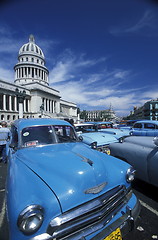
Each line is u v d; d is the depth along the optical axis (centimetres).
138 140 328
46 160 178
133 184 331
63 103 7588
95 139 472
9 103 4494
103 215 150
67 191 135
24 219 111
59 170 157
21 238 112
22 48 6500
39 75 6297
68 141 268
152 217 220
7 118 4369
